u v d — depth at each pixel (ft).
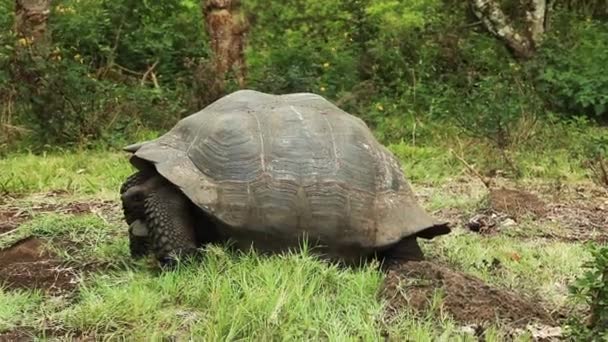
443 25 43.29
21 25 35.32
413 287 14.39
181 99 35.01
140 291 14.43
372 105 37.50
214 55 35.88
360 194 15.67
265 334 12.75
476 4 42.96
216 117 16.14
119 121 32.55
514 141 32.27
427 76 40.45
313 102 16.71
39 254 17.63
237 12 36.14
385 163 16.37
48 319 13.87
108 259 17.19
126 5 41.42
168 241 15.53
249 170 15.34
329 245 15.51
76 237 18.71
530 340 13.01
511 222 21.91
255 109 16.24
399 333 13.03
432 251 18.31
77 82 31.99
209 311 13.84
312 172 15.46
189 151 15.74
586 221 22.74
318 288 14.48
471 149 31.35
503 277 16.75
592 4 50.60
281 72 38.17
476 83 38.52
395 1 45.09
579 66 40.68
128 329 13.35
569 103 39.52
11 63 31.96
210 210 15.08
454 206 23.41
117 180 25.44
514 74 40.34
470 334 13.00
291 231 15.29
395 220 15.89
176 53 40.45
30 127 31.94
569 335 13.03
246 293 13.89
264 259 15.26
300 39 43.60
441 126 35.17
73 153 30.22
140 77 39.29
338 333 12.85
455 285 14.30
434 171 28.63
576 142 33.09
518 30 42.73
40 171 26.73
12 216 21.50
